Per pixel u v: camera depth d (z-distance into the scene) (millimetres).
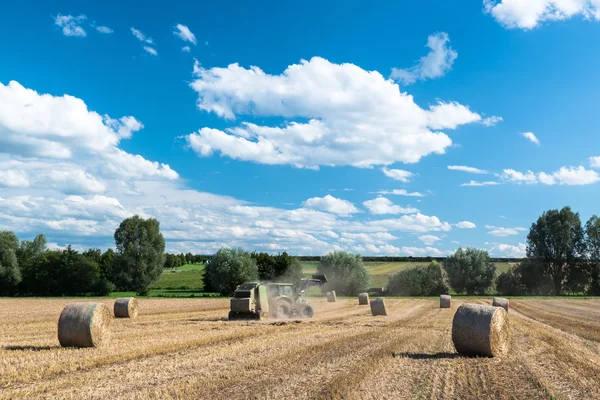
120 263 59094
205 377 10039
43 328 20688
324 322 23141
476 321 13305
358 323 22734
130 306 26594
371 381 9664
